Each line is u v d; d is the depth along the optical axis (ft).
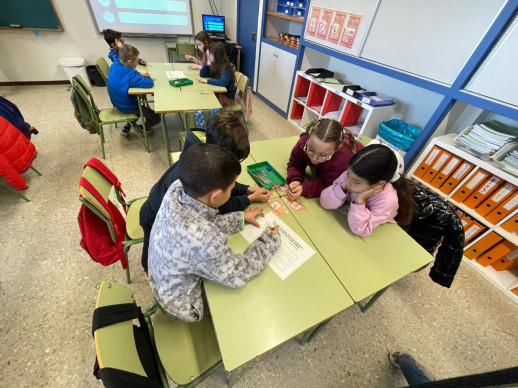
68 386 3.49
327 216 3.65
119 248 3.98
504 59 4.35
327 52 8.20
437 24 5.14
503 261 5.38
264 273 2.75
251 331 2.25
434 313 4.85
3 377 3.51
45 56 12.06
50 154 7.83
